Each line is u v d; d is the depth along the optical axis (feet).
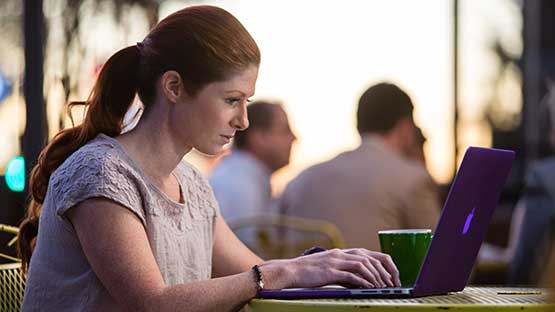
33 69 27.89
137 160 15.76
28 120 27.71
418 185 30.22
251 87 15.70
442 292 15.07
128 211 15.12
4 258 19.80
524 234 27.94
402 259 15.75
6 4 29.96
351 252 15.51
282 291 14.58
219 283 14.82
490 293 15.51
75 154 15.56
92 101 16.29
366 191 30.19
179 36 15.55
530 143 43.01
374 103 30.71
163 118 15.84
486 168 14.89
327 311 13.35
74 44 29.27
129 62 16.16
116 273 14.78
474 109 44.75
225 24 15.58
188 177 16.89
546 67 44.06
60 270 15.38
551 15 44.01
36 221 16.93
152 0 31.89
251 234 32.14
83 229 15.03
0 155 29.07
